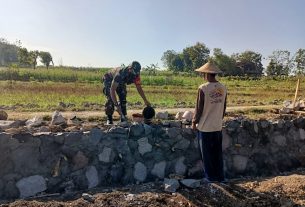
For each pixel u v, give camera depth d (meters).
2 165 2.94
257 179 3.66
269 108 5.91
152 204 2.90
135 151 3.39
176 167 3.52
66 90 9.66
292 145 4.20
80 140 3.20
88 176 3.19
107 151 3.28
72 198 2.96
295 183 3.46
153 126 3.55
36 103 6.53
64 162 3.13
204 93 3.12
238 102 7.90
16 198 2.95
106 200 2.88
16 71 15.85
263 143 4.00
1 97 7.39
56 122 3.77
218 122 3.19
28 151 3.03
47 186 3.05
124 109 3.85
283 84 18.09
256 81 19.91
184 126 3.72
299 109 5.44
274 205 3.13
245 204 3.07
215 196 3.12
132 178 3.34
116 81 3.59
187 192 3.14
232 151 3.81
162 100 7.98
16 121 3.71
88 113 5.08
